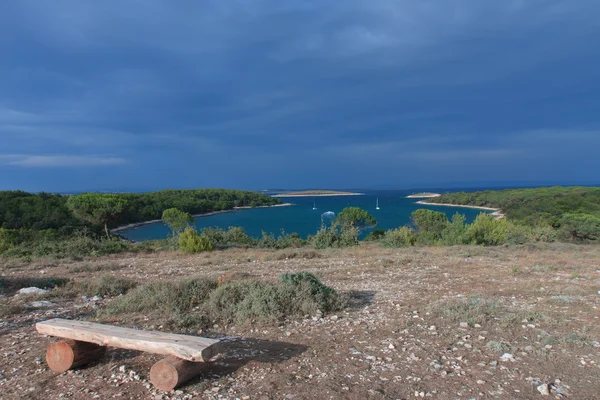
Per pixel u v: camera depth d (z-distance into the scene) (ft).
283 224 265.13
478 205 409.08
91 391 12.39
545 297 24.54
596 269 37.19
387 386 12.50
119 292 28.22
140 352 15.78
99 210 134.92
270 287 22.74
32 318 21.49
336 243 72.69
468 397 11.72
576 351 15.23
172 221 154.20
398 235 75.31
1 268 44.32
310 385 12.57
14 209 170.09
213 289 25.38
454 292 26.66
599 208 194.70
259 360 14.82
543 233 90.02
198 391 12.23
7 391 12.54
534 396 11.74
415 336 17.39
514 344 16.14
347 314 21.48
